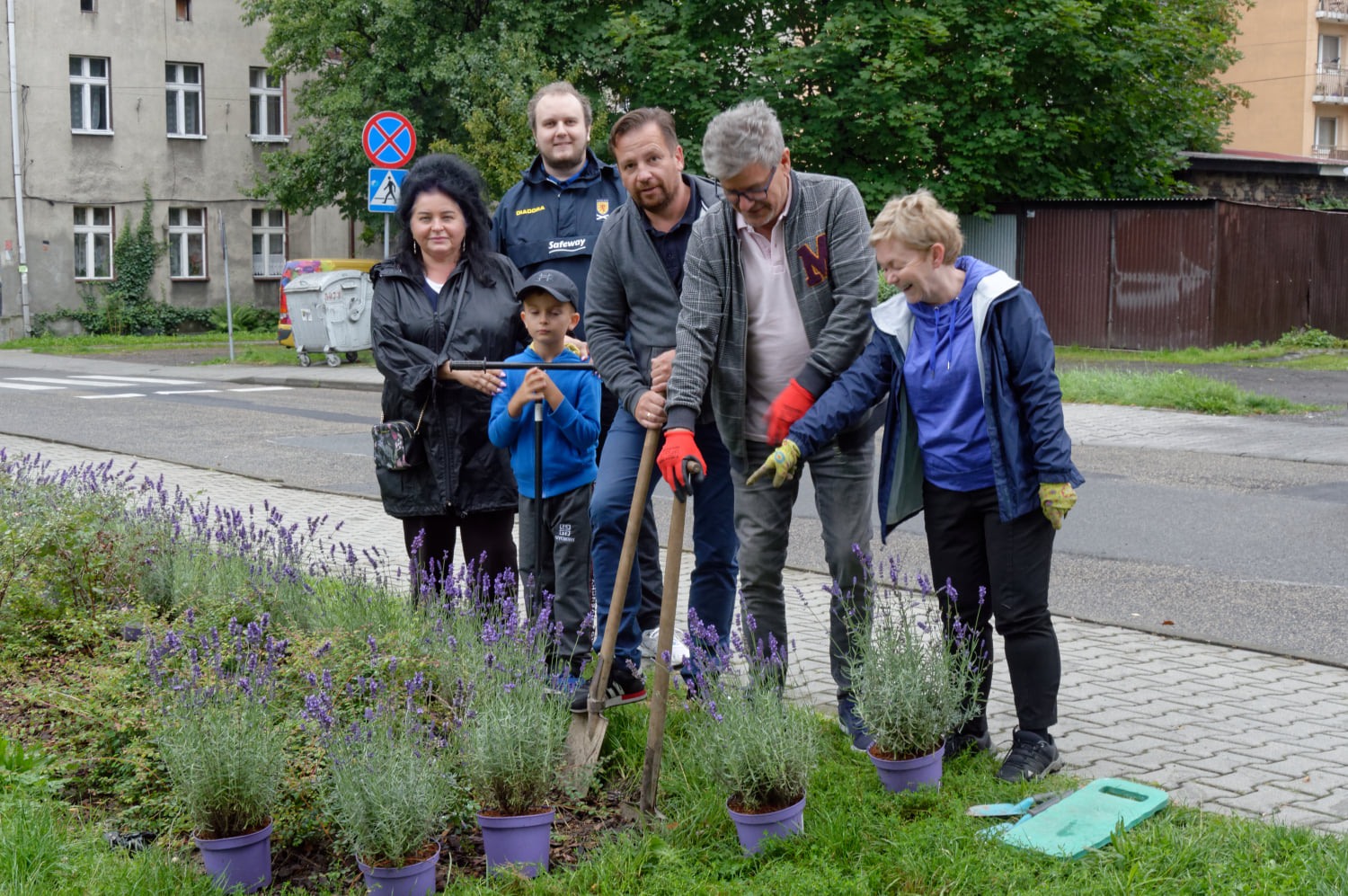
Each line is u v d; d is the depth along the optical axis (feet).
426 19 89.40
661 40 79.92
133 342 112.98
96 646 16.83
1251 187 99.35
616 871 10.93
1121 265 81.10
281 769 11.36
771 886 10.62
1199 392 51.88
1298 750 14.26
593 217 18.07
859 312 13.53
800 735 11.59
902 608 13.60
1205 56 95.04
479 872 11.33
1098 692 16.66
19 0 113.91
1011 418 12.77
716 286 13.61
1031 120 79.61
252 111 126.93
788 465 12.91
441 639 14.53
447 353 16.60
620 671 14.60
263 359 88.07
